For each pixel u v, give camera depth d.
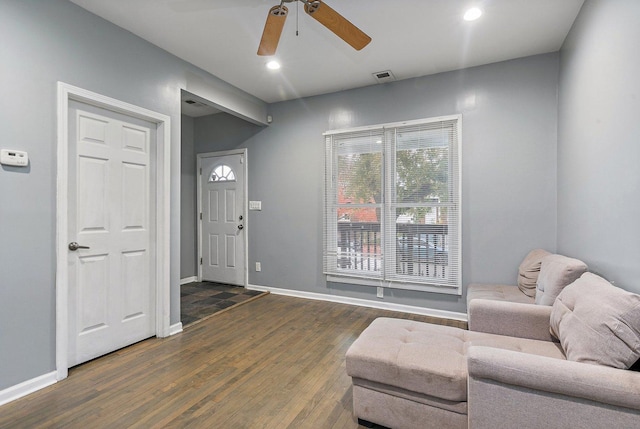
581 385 1.13
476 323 2.01
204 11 2.38
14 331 1.94
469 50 2.97
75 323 2.33
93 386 2.07
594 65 2.05
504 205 3.18
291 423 1.73
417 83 3.55
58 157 2.13
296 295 4.28
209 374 2.24
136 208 2.76
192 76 3.23
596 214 2.02
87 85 2.31
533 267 2.68
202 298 4.13
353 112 3.89
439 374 1.49
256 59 3.14
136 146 2.76
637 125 1.51
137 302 2.77
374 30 2.64
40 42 2.06
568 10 2.36
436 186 3.46
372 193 3.78
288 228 4.32
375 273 3.77
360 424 1.73
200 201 5.13
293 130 4.27
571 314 1.50
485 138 3.25
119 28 2.55
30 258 2.01
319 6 1.76
